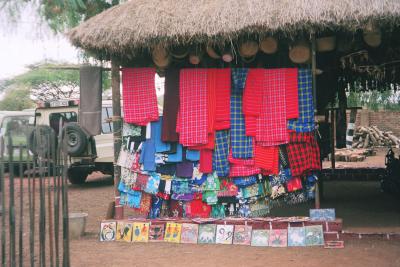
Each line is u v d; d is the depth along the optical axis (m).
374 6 5.44
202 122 6.28
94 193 11.11
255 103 6.24
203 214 6.54
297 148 6.33
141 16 6.19
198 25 5.86
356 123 22.42
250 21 5.69
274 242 5.94
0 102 26.16
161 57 6.50
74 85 20.83
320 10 5.53
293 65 6.69
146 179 6.56
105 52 6.50
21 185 4.27
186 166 6.44
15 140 9.38
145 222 6.35
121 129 6.73
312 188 6.48
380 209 7.81
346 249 5.66
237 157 6.31
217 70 6.32
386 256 5.32
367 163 15.80
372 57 7.47
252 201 6.44
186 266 5.17
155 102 6.45
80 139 10.99
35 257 5.61
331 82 9.62
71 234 6.51
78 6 9.28
